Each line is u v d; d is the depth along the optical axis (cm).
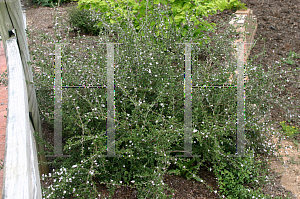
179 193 257
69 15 625
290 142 349
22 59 248
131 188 255
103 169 238
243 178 255
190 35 318
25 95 175
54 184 233
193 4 389
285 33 625
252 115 303
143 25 318
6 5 230
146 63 278
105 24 323
